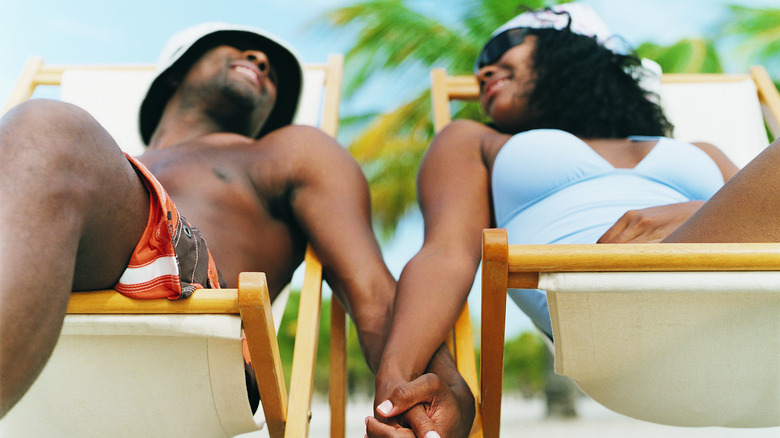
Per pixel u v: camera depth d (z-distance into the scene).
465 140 1.62
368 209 1.52
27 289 0.70
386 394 1.01
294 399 1.09
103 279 0.89
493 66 1.74
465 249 1.33
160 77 1.63
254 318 0.88
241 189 1.40
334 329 1.54
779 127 1.98
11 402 0.70
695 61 7.96
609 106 1.67
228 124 1.60
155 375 0.95
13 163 0.75
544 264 0.86
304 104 1.90
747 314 0.92
